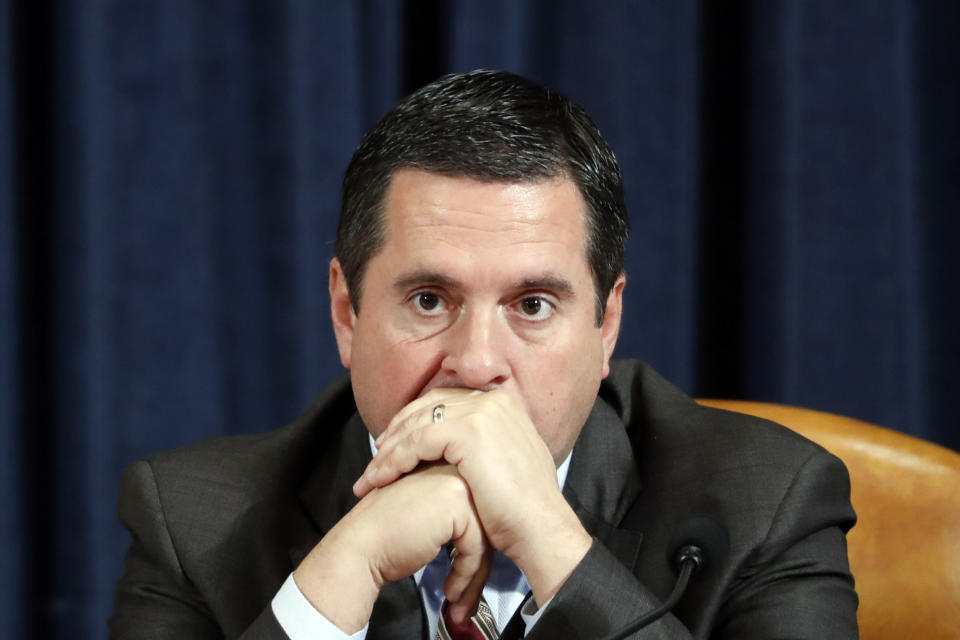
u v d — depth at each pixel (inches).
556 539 179.2
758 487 204.4
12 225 345.4
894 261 377.1
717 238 385.7
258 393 368.8
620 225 195.9
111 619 221.1
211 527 215.0
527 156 180.1
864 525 233.8
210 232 363.6
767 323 374.0
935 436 393.1
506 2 362.6
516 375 185.8
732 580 195.3
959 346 391.9
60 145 351.6
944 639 226.5
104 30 350.6
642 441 227.8
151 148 357.1
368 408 195.6
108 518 356.5
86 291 351.9
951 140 387.9
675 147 370.6
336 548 182.7
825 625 192.2
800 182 372.8
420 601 201.5
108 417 355.9
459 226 179.3
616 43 368.8
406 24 377.1
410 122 184.7
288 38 358.3
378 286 187.8
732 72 381.1
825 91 372.8
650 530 205.6
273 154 362.9
